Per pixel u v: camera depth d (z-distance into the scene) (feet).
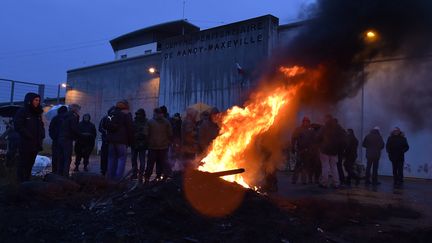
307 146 37.01
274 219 19.17
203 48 60.03
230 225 17.75
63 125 30.07
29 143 25.89
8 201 20.27
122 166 29.19
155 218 17.37
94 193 22.30
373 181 38.68
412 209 24.72
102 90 87.10
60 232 16.24
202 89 59.47
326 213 22.06
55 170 32.83
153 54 75.87
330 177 37.68
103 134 34.60
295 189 33.37
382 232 19.16
